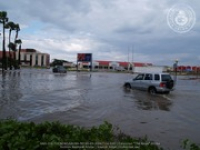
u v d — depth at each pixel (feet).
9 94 52.75
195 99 56.44
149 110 39.50
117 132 24.76
